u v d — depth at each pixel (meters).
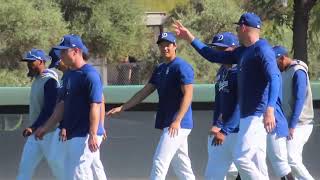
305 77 21.39
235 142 18.55
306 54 65.00
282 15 68.38
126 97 25.59
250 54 17.31
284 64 21.45
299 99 21.19
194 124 25.89
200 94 25.69
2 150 26.27
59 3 75.19
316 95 25.55
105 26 76.25
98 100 17.58
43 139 20.41
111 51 77.88
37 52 20.86
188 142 25.84
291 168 21.55
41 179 25.86
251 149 17.28
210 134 19.39
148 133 26.14
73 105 17.78
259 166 17.42
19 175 20.97
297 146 21.66
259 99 17.25
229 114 18.97
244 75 17.44
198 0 87.12
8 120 26.25
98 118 17.55
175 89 19.56
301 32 64.94
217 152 19.27
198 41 18.95
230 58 18.56
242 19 17.58
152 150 26.16
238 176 21.09
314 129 25.70
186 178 20.33
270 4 68.56
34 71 20.89
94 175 20.11
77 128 17.80
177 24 19.48
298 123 21.80
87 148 17.78
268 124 16.86
